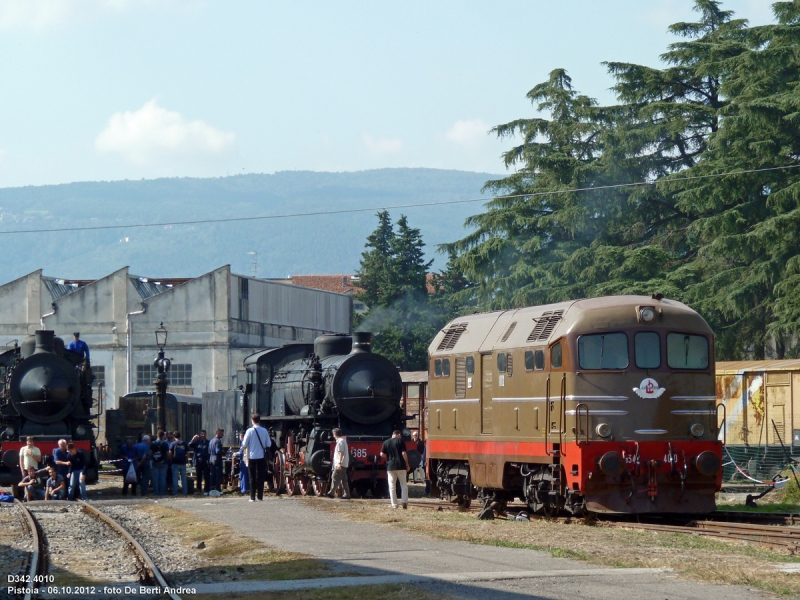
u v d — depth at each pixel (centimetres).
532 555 2966
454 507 4797
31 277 12625
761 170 8250
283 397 6581
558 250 9788
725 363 6888
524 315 4456
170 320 12169
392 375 6059
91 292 12306
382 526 3859
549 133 10275
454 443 4888
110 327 12238
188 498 5878
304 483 6159
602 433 3884
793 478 5059
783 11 9431
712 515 4062
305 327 14088
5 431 6016
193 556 3203
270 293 13175
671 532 3506
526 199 10156
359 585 2495
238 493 6431
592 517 3944
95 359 12250
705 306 8512
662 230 10050
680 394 3981
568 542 3216
